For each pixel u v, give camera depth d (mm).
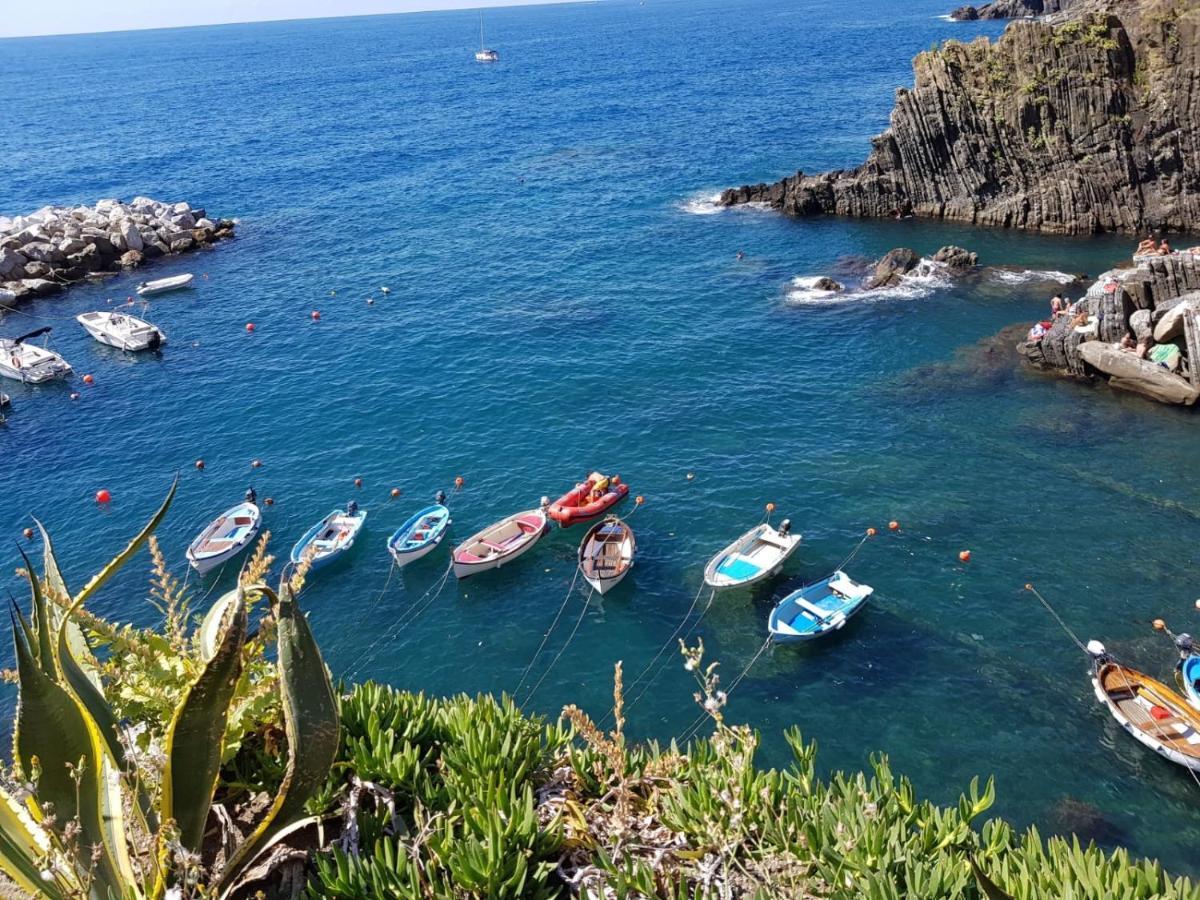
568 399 52000
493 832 8891
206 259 82000
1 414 53781
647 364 55625
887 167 79125
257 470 46531
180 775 8148
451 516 41656
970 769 26609
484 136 134125
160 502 44156
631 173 103938
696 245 77125
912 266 65562
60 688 7738
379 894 8430
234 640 7902
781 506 40375
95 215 86625
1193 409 44844
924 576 34938
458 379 55438
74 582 38844
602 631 33688
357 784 10250
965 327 56500
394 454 47438
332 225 91438
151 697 9945
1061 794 25531
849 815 9891
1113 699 27672
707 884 8945
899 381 50781
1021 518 37969
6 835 7734
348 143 136500
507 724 11805
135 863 8188
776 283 66875
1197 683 27656
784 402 49719
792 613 32719
